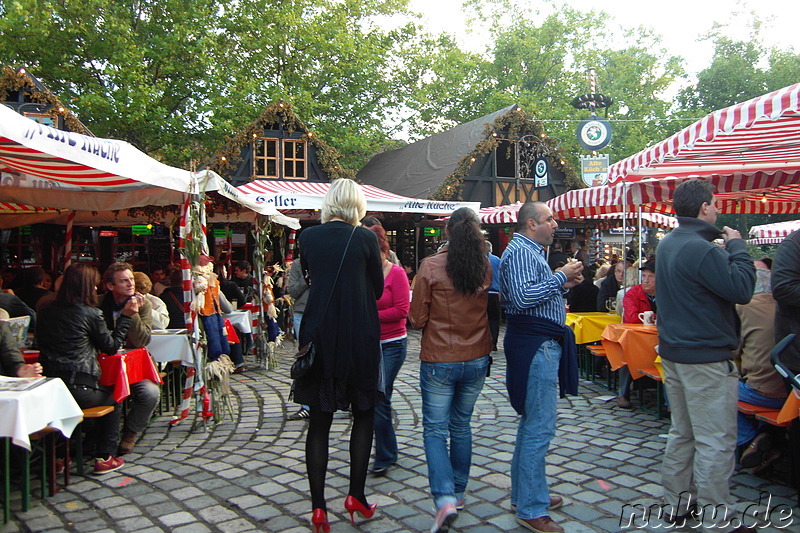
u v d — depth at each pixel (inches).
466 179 733.3
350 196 132.0
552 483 156.6
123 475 167.3
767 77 1466.5
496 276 159.6
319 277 125.6
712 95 1502.2
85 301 168.1
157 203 262.4
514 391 128.3
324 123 848.9
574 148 1090.7
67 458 159.9
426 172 753.6
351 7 880.3
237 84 735.1
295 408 246.4
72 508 144.5
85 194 266.4
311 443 126.3
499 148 781.9
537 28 1179.3
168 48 711.1
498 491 151.9
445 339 131.2
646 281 233.1
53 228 603.2
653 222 598.9
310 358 121.0
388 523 133.6
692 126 169.0
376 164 942.4
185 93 765.9
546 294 122.0
